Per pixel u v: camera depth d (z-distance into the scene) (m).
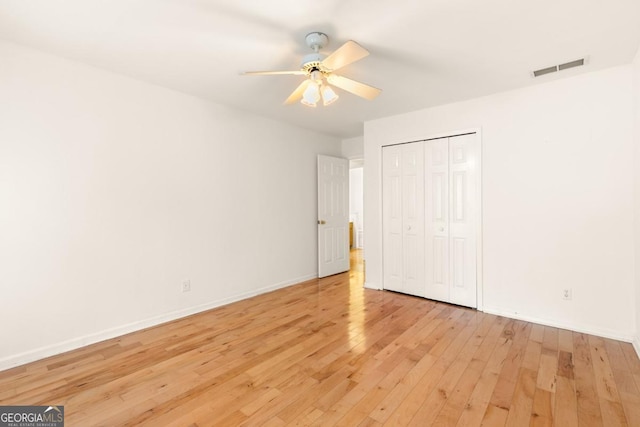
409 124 3.81
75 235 2.49
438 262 3.63
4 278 2.18
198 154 3.30
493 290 3.23
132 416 1.67
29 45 2.23
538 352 2.37
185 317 3.15
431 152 3.66
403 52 2.33
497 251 3.20
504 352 2.37
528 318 3.02
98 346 2.51
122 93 2.73
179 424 1.61
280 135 4.25
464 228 3.43
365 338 2.62
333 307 3.44
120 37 2.13
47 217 2.35
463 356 2.31
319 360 2.26
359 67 2.58
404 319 3.06
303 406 1.75
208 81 2.87
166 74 2.73
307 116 4.00
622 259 2.58
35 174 2.29
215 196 3.47
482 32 2.07
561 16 1.89
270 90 3.10
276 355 2.34
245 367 2.17
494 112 3.19
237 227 3.70
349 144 5.32
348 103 3.48
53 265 2.38
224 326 2.91
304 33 2.07
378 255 4.15
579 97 2.74
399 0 1.74
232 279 3.65
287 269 4.37
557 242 2.87
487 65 2.55
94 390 1.91
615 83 2.59
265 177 4.04
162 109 3.01
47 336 2.35
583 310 2.75
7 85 2.18
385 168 4.07
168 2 1.76
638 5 1.79
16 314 2.22
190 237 3.24
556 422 1.61
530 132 2.99
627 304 2.56
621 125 2.57
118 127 2.71
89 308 2.56
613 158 2.61
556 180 2.86
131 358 2.30
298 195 4.54
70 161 2.46
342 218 5.25
